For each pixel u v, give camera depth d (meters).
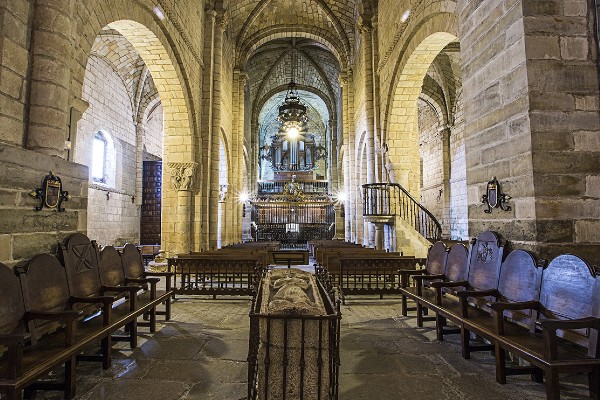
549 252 3.85
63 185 4.35
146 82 17.05
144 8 7.84
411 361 3.97
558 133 3.99
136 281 5.09
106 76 14.64
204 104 12.10
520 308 3.46
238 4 16.19
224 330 5.08
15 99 4.15
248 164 24.39
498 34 4.56
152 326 4.98
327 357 2.80
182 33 9.91
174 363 3.89
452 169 17.64
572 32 4.10
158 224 17.81
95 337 3.42
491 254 4.45
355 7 15.52
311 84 26.02
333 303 3.02
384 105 11.73
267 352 2.72
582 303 3.05
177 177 10.86
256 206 25.84
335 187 25.75
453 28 6.96
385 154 11.64
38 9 4.44
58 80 4.51
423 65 9.73
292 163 29.78
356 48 16.28
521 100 4.12
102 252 4.78
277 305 2.91
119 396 3.16
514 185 4.24
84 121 13.20
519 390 3.28
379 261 7.29
